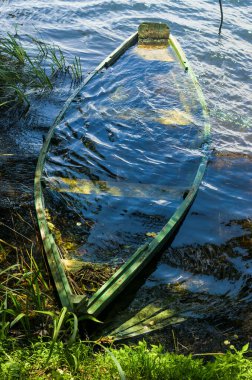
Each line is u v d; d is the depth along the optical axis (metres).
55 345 2.44
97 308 2.66
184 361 2.32
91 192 3.84
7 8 7.41
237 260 3.32
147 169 4.16
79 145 4.39
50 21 7.10
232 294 3.05
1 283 2.88
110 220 3.59
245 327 2.82
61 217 3.56
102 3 7.68
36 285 2.72
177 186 3.99
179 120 4.85
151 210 3.71
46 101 5.09
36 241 3.35
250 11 7.71
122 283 2.83
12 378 2.21
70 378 2.25
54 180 3.93
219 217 3.70
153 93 5.25
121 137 4.55
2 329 2.48
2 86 5.26
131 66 5.72
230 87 5.62
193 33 6.89
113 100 5.11
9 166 4.08
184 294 3.03
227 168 4.24
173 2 7.88
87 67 5.93
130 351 2.41
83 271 3.04
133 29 7.02
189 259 3.29
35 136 4.53
